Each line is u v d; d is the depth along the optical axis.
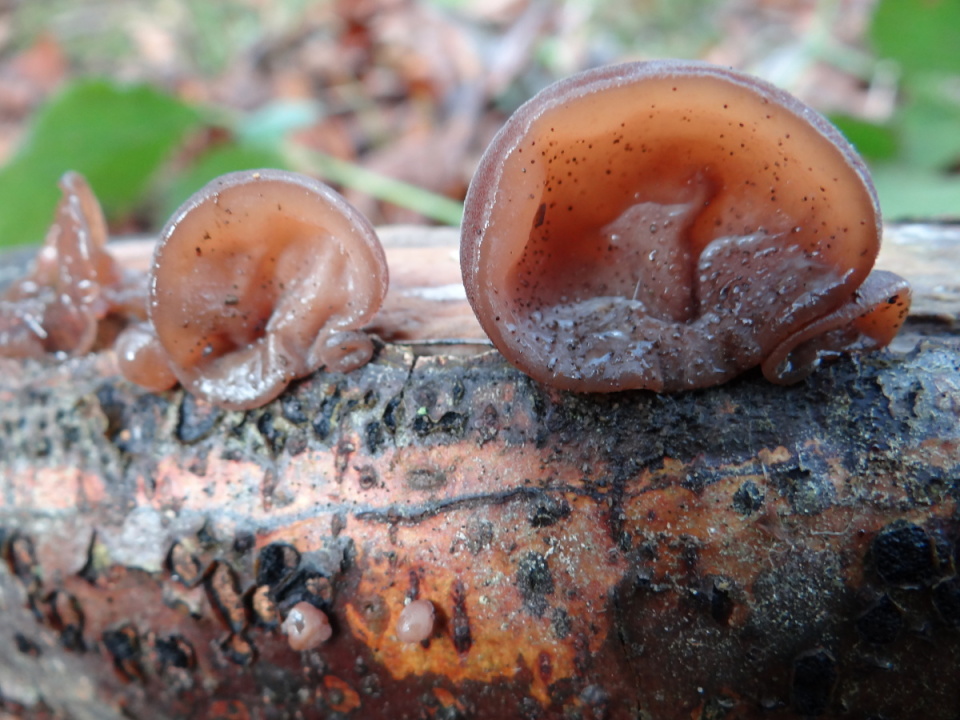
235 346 0.11
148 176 0.19
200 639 0.11
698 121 0.09
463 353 0.10
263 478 0.10
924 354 0.10
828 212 0.09
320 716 0.11
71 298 0.11
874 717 0.09
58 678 0.12
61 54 0.30
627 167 0.10
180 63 0.30
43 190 0.17
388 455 0.10
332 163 0.20
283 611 0.10
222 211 0.10
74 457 0.11
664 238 0.10
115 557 0.11
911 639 0.09
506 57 0.25
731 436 0.10
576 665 0.10
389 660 0.10
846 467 0.09
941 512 0.09
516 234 0.09
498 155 0.09
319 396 0.10
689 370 0.10
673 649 0.10
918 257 0.12
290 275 0.10
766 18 0.28
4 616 0.11
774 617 0.09
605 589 0.10
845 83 0.24
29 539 0.11
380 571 0.10
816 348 0.10
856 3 0.27
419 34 0.26
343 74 0.27
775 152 0.09
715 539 0.09
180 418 0.11
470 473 0.10
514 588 0.10
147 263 0.13
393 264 0.12
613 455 0.10
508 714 0.10
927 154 0.18
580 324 0.10
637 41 0.28
